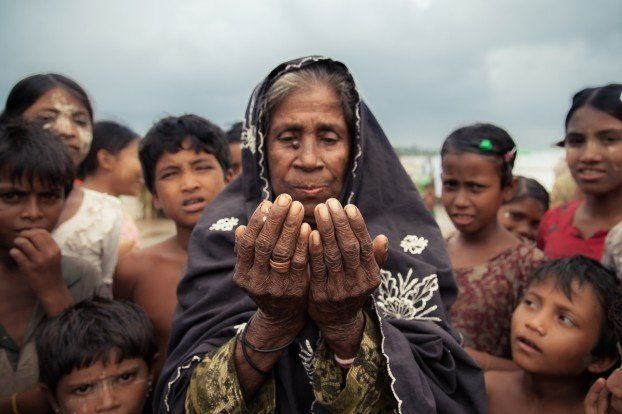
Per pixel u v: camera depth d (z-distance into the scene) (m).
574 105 3.00
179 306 2.04
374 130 2.03
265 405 1.57
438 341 1.69
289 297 1.35
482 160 2.98
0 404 2.31
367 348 1.50
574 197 4.04
